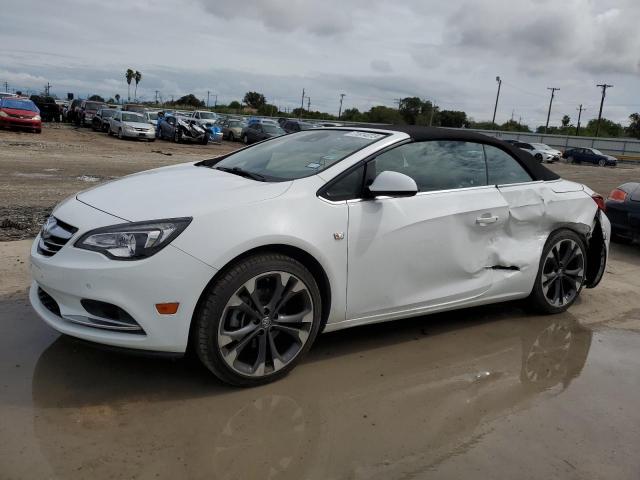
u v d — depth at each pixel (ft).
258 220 9.87
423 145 12.66
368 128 13.32
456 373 11.55
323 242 10.52
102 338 9.29
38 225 20.85
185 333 9.43
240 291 9.77
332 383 10.71
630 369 12.34
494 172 13.80
